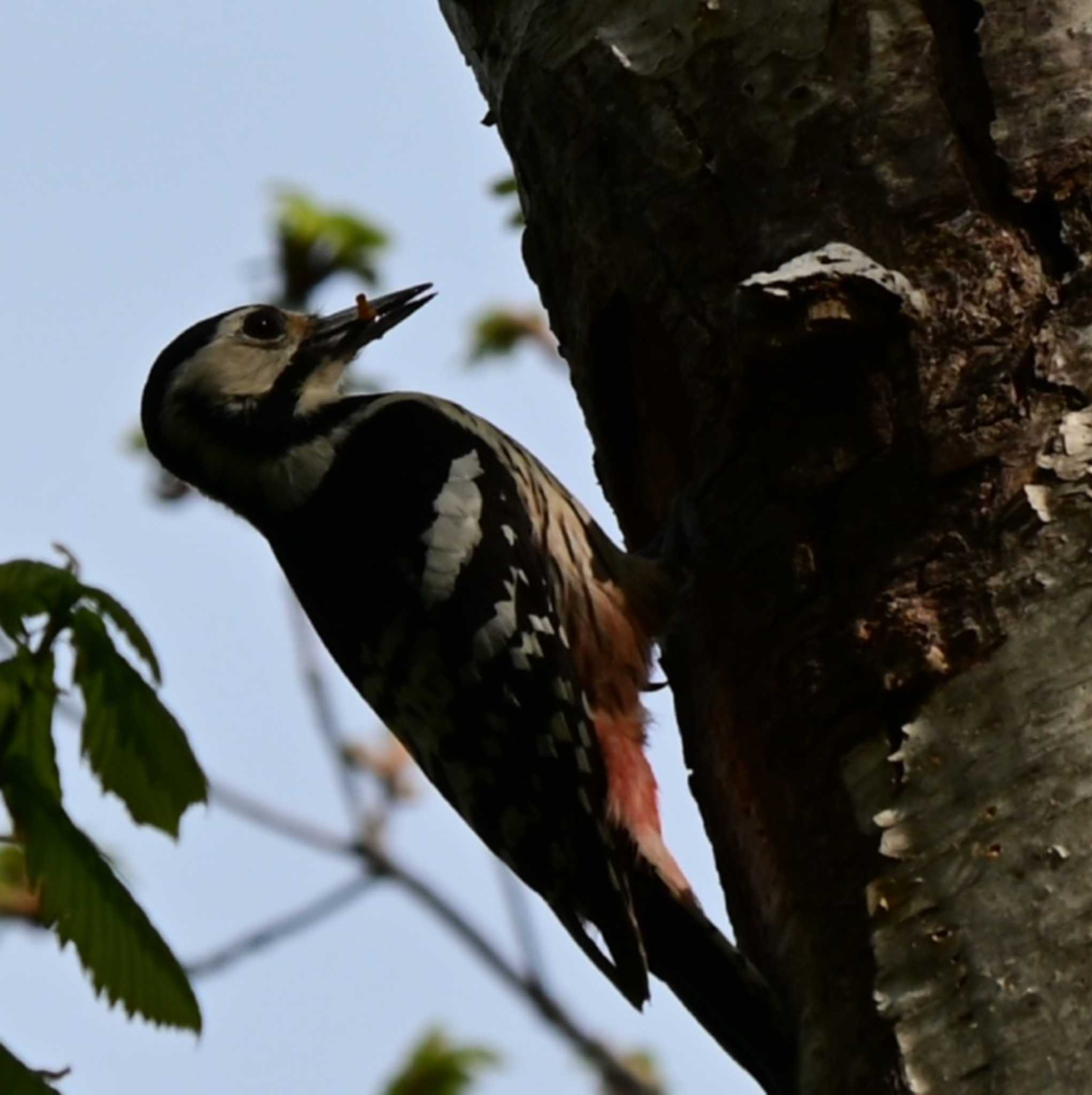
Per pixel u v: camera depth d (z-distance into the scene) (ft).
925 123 26.43
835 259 25.46
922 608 23.95
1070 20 25.79
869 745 23.99
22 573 20.42
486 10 32.89
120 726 20.63
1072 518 22.97
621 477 32.89
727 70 28.40
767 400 26.73
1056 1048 19.99
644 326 30.35
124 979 19.45
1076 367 24.09
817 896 24.07
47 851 19.45
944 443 24.47
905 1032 21.34
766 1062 25.77
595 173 29.86
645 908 33.01
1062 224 24.99
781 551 26.12
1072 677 22.00
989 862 21.47
